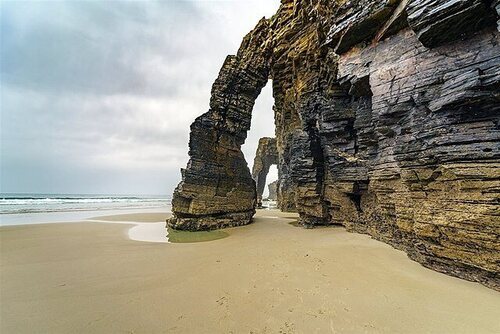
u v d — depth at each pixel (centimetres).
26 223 2830
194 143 2622
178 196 2498
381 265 1130
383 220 1622
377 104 1327
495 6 809
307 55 2430
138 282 1012
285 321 702
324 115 2059
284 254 1402
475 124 908
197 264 1259
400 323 677
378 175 1464
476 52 911
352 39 1502
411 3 1028
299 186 2514
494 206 816
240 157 3055
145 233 2297
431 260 1056
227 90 2928
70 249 1602
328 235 1933
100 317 738
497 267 810
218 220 2584
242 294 878
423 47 1105
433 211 1007
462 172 900
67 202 7494
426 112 1075
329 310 754
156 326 690
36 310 783
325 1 2045
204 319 721
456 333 626
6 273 1126
